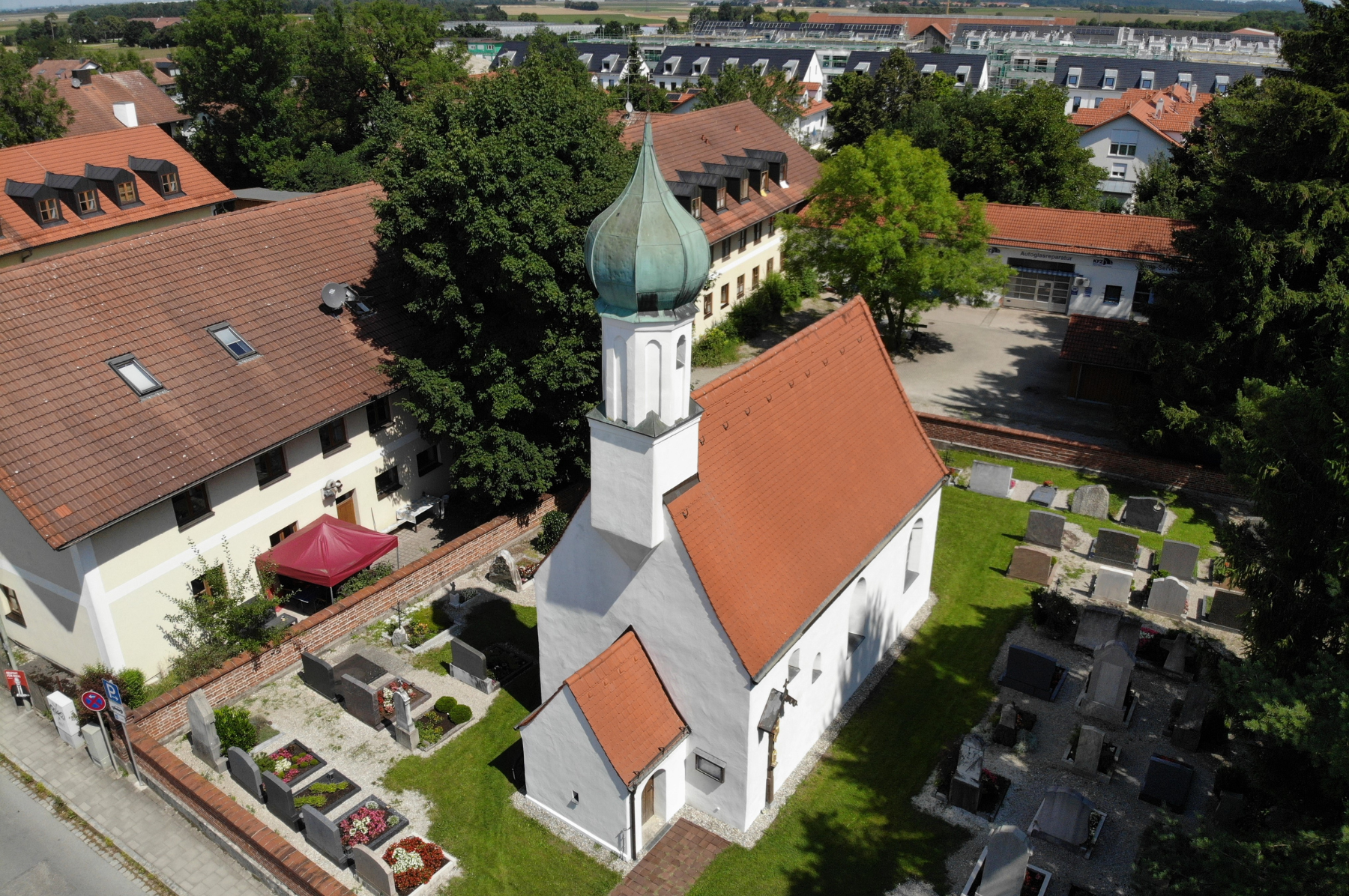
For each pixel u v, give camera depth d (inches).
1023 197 2564.0
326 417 1216.2
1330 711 627.8
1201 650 1083.3
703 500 837.2
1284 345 1354.6
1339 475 737.6
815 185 1942.7
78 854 892.6
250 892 854.5
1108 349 1770.4
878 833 890.1
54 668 1125.7
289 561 1171.9
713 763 874.1
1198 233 1473.9
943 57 5064.0
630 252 706.8
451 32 6584.6
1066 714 1035.3
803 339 1035.3
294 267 1347.2
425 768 967.6
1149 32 6688.0
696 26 7278.5
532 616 1208.2
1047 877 823.1
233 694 1053.8
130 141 2262.6
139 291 1191.6
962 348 2074.3
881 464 1067.9
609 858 864.9
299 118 3068.4
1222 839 629.0
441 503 1422.2
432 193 1176.8
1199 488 1483.8
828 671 974.4
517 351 1263.5
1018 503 1476.4
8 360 1050.7
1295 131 1290.6
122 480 1031.0
